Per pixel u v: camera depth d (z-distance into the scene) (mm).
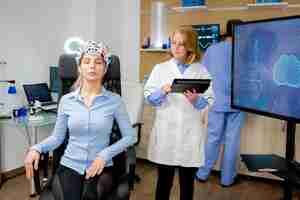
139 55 3891
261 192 3018
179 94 2016
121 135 1928
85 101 1818
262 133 3188
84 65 1813
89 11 3650
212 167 3303
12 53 3172
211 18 3514
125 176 1831
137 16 3822
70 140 1830
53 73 3408
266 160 2264
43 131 3430
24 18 3262
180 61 2057
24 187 2994
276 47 2189
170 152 2051
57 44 3674
